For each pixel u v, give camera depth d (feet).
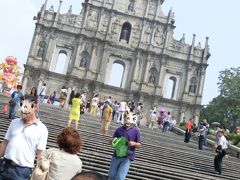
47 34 220.84
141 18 232.94
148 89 224.12
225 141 67.62
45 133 25.29
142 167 56.90
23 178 24.40
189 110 223.92
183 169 65.10
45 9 222.48
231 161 83.97
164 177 55.72
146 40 230.68
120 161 37.63
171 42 231.71
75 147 22.18
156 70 227.81
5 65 179.32
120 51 226.99
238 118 276.41
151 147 77.36
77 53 220.23
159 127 160.66
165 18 235.20
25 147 24.48
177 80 228.22
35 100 25.35
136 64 225.56
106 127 80.79
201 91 225.56
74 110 75.41
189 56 229.25
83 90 216.13
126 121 38.83
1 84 177.99
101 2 230.07
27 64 213.05
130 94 220.84
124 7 232.73
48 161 21.62
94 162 55.31
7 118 73.05
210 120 286.87
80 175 13.92
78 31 224.12
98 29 224.94
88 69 218.79
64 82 216.33
